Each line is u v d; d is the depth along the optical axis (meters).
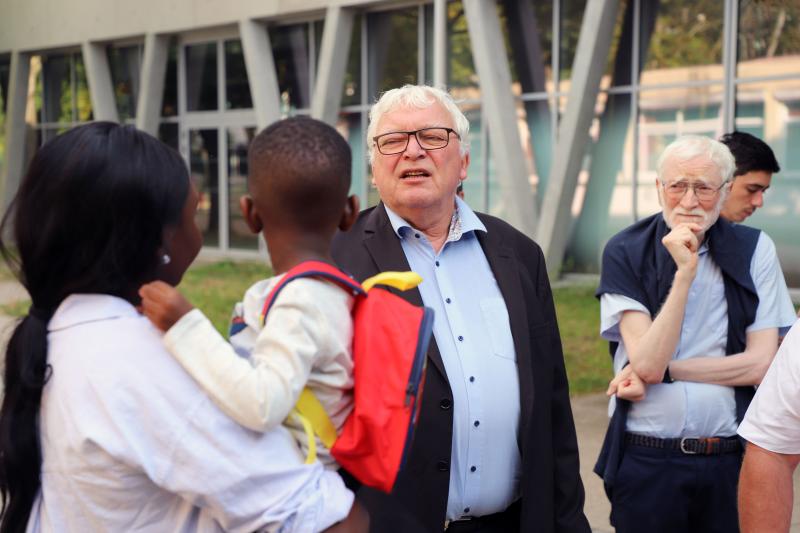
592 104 13.77
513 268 2.76
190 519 1.53
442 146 2.64
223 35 19.11
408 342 1.60
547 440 2.70
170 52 20.28
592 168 14.30
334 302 1.60
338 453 1.58
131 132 1.60
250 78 18.20
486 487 2.63
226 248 19.69
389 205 2.72
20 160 24.05
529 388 2.65
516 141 14.84
